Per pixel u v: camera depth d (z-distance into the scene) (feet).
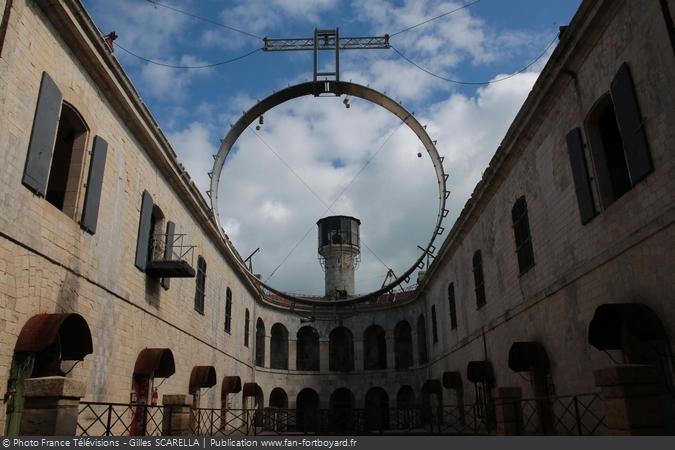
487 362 61.36
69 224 34.35
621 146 37.78
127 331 43.09
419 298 104.58
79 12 33.55
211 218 67.05
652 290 30.32
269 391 104.88
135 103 43.24
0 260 27.61
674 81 27.71
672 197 28.25
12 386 28.22
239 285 88.02
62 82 33.78
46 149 31.48
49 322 29.63
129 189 44.09
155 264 47.73
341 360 121.39
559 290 42.42
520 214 50.93
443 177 102.12
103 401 38.58
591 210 36.35
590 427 37.22
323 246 125.70
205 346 66.33
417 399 104.32
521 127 47.50
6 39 27.89
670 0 27.96
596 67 35.63
